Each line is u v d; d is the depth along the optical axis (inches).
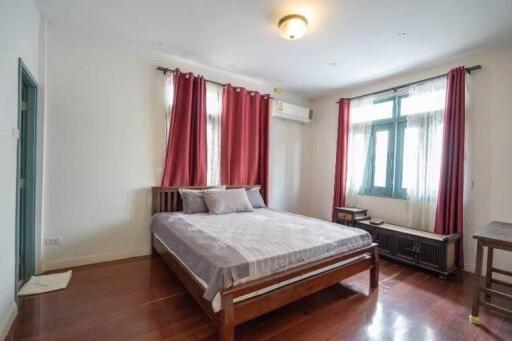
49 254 107.0
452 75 121.5
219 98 150.4
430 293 96.8
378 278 103.2
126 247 124.5
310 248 82.0
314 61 133.9
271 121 179.2
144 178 128.9
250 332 71.1
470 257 118.4
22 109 97.0
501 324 77.4
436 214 124.3
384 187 154.6
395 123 150.0
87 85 113.2
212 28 105.8
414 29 100.6
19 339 65.4
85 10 96.1
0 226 63.8
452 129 120.8
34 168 100.0
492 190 112.9
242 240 84.0
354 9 89.0
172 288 94.3
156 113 131.3
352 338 69.6
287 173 190.4
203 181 142.1
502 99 110.8
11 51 70.6
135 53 124.6
